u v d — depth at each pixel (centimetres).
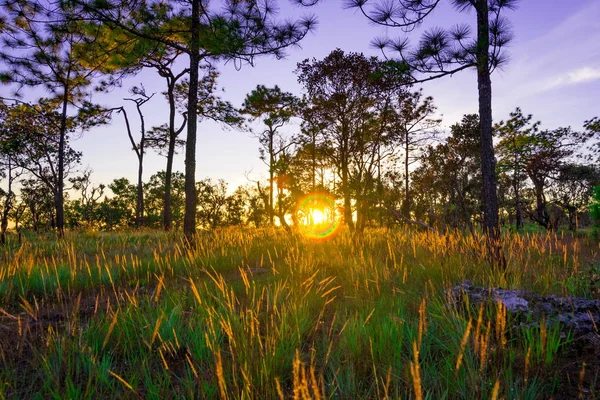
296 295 482
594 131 2330
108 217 4200
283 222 1611
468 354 293
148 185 4238
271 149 2036
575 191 2294
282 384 284
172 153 2275
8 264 649
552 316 362
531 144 2544
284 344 342
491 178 671
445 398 249
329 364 308
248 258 856
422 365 301
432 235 788
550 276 509
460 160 1474
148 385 270
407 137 1909
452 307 405
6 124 1898
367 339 340
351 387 268
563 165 2314
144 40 1120
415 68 673
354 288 532
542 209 2364
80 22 1081
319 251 880
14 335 383
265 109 1992
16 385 288
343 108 1434
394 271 621
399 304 425
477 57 638
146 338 355
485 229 670
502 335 292
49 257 904
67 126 1909
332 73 1381
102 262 784
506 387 251
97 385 287
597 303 376
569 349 318
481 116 681
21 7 1010
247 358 287
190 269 721
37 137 1998
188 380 279
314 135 1658
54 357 311
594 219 1172
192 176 1027
